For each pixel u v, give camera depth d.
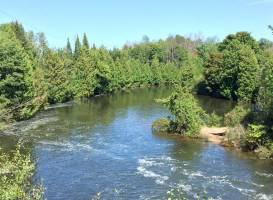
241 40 150.75
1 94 70.06
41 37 147.62
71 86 115.88
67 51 158.62
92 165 48.94
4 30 102.56
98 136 65.50
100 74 137.88
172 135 67.00
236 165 49.97
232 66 125.25
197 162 51.06
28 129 69.12
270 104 56.16
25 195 21.48
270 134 55.38
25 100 76.50
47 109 95.75
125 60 178.62
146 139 63.81
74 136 64.94
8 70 70.94
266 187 42.12
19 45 80.25
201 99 126.88
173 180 43.69
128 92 154.12
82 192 39.72
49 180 42.88
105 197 38.53
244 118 63.06
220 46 156.88
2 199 19.27
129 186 41.66
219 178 44.66
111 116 87.00
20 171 21.17
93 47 160.12
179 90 67.06
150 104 111.00
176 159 52.34
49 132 67.31
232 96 127.44
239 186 42.16
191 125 64.94
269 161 52.31
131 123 78.12
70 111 93.56
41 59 116.00
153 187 41.41
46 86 98.81
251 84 114.56
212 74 133.88
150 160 51.69
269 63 59.56
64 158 51.66
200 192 40.09
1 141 59.09
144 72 182.75
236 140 59.31
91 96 134.00
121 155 54.00
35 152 54.06
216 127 70.81
